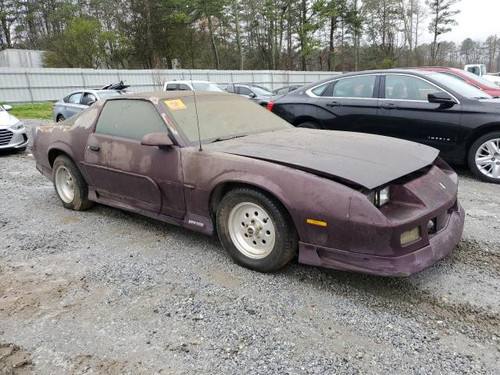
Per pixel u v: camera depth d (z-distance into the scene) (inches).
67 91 1110.4
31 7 2224.4
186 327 104.3
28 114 787.4
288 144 140.8
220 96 178.9
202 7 1664.6
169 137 147.2
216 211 138.7
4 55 1533.0
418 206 114.6
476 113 227.6
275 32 2021.4
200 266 137.8
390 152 133.2
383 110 258.1
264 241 128.6
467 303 111.9
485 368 87.4
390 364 89.2
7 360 94.6
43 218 191.2
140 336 101.4
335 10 1822.1
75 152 184.5
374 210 106.3
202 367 89.9
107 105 177.5
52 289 125.6
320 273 130.3
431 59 2313.0
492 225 166.9
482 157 232.8
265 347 95.7
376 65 2236.7
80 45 1467.8
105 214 194.1
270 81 1382.9
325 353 93.3
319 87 291.0
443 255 116.6
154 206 157.6
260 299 116.3
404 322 104.2
